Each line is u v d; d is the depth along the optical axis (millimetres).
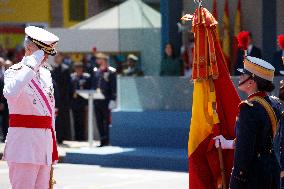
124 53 42562
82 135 47531
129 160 37812
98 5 72938
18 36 74062
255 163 16562
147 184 32531
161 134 40031
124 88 41750
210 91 20062
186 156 36625
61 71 45312
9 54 64875
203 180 19812
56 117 45250
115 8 61438
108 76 43125
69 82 45688
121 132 41125
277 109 16984
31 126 18703
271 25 41875
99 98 43188
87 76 45750
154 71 42031
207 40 20219
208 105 20016
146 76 41281
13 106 18766
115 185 32344
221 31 42000
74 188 31531
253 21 42188
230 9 42344
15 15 74312
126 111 41062
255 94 16922
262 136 16562
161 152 38219
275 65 38750
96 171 36531
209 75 20094
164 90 40625
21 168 18797
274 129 16750
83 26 61219
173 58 41438
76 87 45906
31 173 18828
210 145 19797
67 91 45656
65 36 64188
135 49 42344
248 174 16406
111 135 41406
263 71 16891
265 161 16609
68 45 64062
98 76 44594
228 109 20094
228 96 20125
